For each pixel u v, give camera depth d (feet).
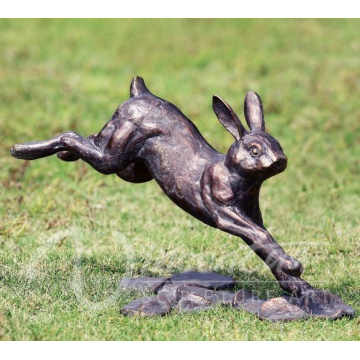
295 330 34.30
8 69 87.51
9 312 35.35
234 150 34.53
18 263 41.73
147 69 90.43
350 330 34.55
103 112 73.82
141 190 55.67
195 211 35.53
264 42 98.58
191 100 77.66
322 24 106.32
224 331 34.30
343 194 56.65
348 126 69.92
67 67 90.27
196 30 106.32
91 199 53.26
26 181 56.08
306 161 62.23
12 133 66.33
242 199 34.81
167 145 35.94
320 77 83.76
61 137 37.35
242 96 79.10
